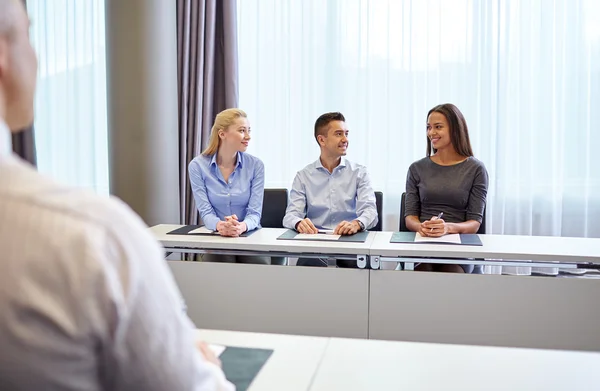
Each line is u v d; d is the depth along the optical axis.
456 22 3.48
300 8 3.61
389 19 3.53
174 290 0.53
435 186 2.65
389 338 2.11
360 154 3.63
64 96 3.89
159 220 3.32
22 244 0.45
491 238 2.34
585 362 1.03
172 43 3.36
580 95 3.41
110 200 0.51
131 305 0.47
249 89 3.71
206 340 1.15
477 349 1.10
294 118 3.67
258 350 1.10
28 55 0.54
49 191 0.48
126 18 3.21
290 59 3.63
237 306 2.23
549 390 0.91
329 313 2.15
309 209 2.85
